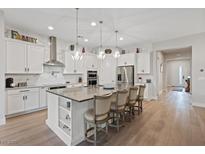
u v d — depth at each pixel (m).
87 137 2.58
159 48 6.22
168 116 3.93
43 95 4.64
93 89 3.65
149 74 6.58
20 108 3.97
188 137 2.60
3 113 3.26
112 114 3.36
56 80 5.59
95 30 4.56
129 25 4.11
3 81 3.25
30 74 4.76
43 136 2.68
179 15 3.43
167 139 2.53
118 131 2.90
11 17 3.52
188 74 12.20
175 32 4.84
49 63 4.98
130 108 3.71
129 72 6.51
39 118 3.74
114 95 3.00
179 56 10.26
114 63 6.93
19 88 3.96
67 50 5.82
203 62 4.98
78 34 5.01
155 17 3.53
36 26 4.18
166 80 11.68
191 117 3.81
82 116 2.58
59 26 4.18
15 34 4.12
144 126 3.19
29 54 4.38
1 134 2.74
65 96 2.48
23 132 2.85
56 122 2.84
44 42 5.20
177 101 6.07
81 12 3.23
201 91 5.05
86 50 7.04
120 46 7.08
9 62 3.87
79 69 6.23
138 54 6.54
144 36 5.32
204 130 2.93
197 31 4.74
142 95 4.18
